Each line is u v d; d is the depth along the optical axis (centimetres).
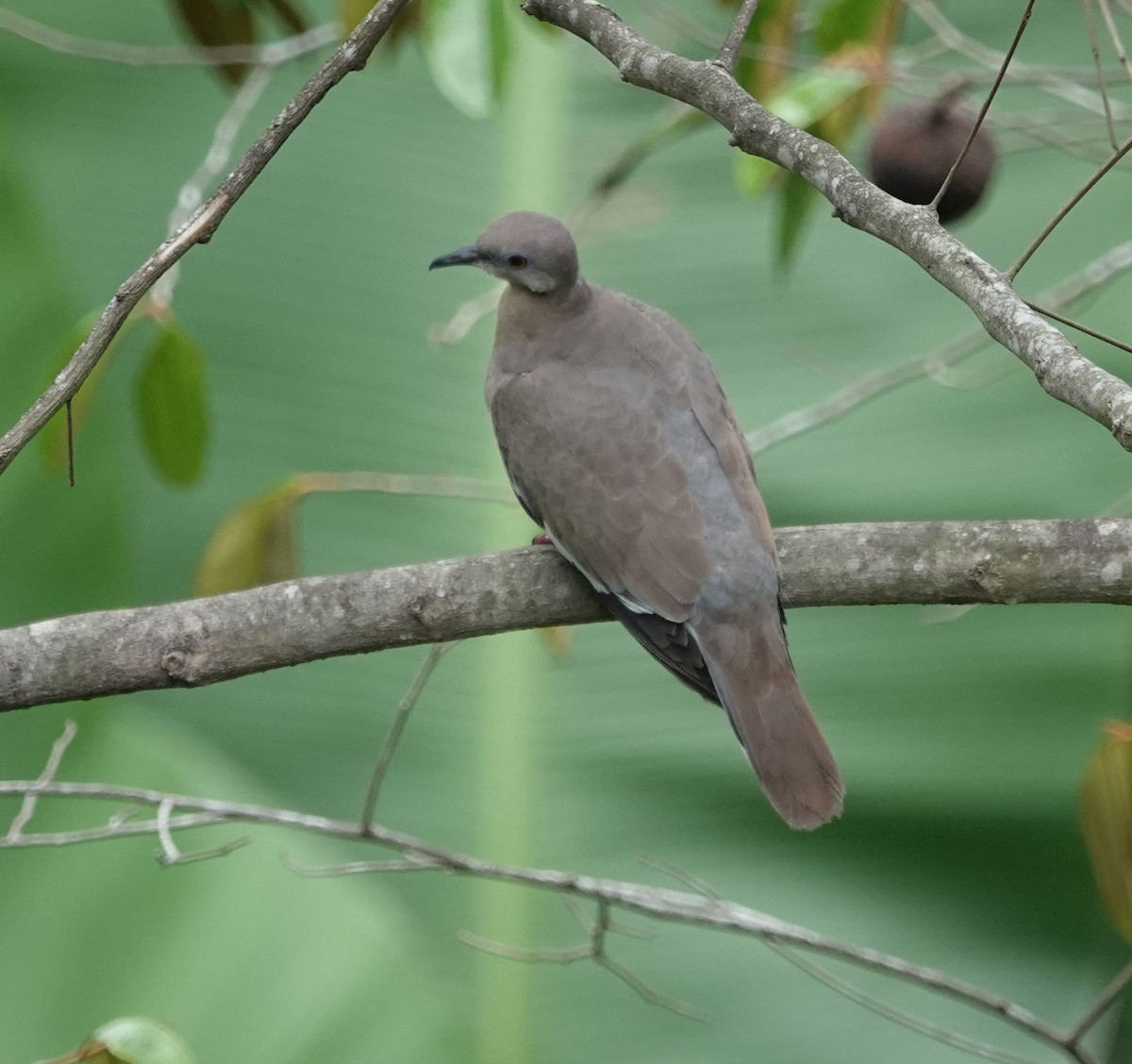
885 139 941
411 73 1334
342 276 1251
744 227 1270
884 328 1230
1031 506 1152
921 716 1112
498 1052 1023
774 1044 1034
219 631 778
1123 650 1111
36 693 766
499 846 1079
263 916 1044
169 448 923
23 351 1161
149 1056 684
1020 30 639
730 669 836
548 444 900
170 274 909
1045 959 1059
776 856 1078
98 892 1055
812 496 1172
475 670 1127
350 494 1185
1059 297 1031
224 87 1143
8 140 1253
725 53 729
